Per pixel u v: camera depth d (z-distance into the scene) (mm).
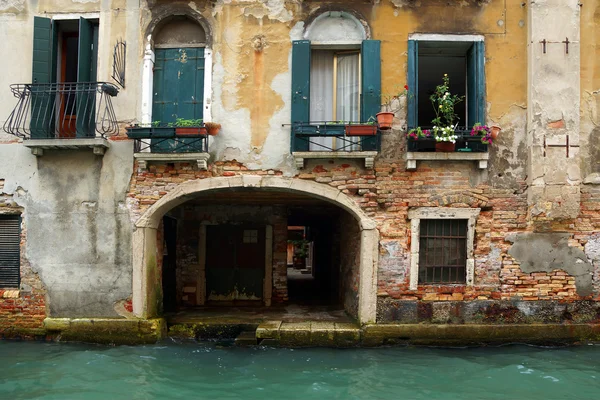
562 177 7711
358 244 8562
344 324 8281
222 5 8148
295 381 6355
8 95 8297
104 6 8242
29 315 8109
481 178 7938
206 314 9391
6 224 8344
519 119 7996
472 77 8164
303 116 7902
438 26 8055
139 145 7996
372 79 7941
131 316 7992
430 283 7996
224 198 10109
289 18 8117
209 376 6539
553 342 7812
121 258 8031
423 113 11656
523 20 8062
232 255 11062
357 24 8148
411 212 7930
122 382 6273
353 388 6117
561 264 7902
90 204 8109
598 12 8070
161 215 8297
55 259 8102
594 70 8031
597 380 6359
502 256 7922
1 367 6785
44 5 8344
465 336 7785
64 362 7000
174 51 8328
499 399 5777
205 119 8055
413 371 6715
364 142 7848
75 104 8633
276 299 11000
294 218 14195
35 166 8203
